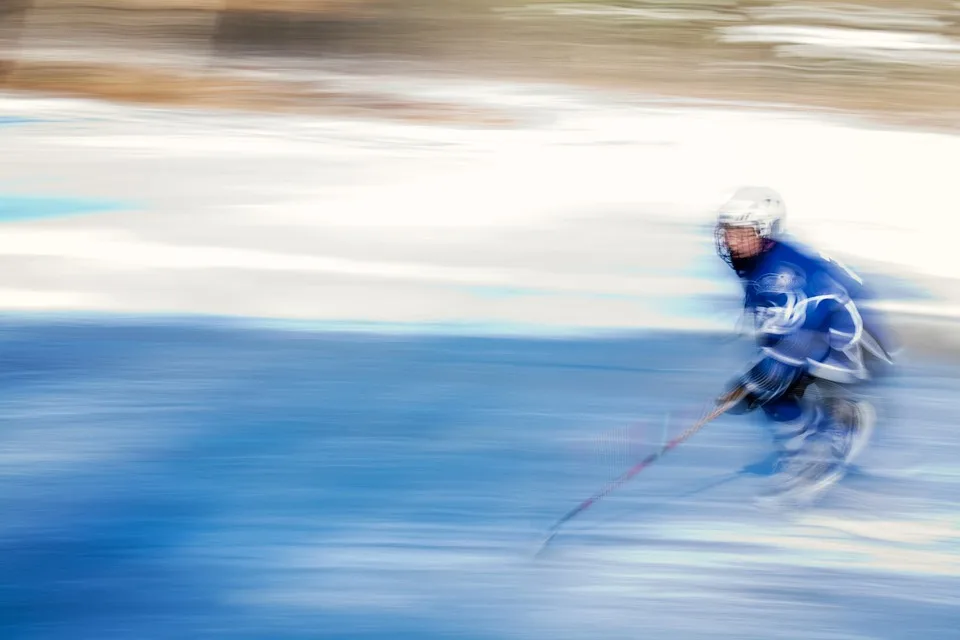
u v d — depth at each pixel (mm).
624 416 18391
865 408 14305
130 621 11703
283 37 66375
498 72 62281
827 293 13609
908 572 13008
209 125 48406
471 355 21609
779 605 12305
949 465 16141
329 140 45656
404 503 14797
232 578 12672
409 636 11547
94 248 29000
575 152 44000
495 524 14234
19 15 67062
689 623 11891
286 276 27031
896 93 57906
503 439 17234
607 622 11922
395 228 32312
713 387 19938
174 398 18656
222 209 33969
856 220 34438
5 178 37094
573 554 13438
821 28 67062
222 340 22062
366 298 25406
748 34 67562
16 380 19281
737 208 13805
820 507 14688
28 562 12891
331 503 14734
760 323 13727
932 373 20469
